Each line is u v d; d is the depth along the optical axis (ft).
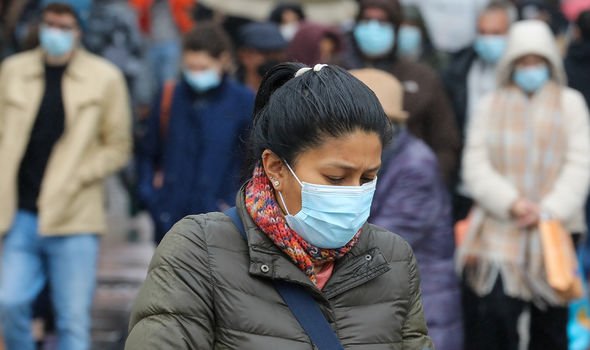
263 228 24.18
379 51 55.67
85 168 51.85
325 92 23.49
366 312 24.56
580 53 66.08
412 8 69.05
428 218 45.27
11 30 71.31
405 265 25.36
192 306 23.65
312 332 23.73
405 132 46.11
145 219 95.76
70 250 51.67
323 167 23.56
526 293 50.85
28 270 51.52
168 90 54.29
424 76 56.49
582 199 51.21
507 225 51.16
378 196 45.21
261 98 25.11
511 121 51.78
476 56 64.49
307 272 24.18
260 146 24.38
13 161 50.96
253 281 23.94
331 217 23.76
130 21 77.25
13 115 51.39
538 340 52.47
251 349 23.56
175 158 53.06
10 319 51.47
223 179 52.65
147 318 23.82
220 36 52.80
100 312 68.08
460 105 64.03
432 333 46.14
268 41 61.67
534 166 51.42
